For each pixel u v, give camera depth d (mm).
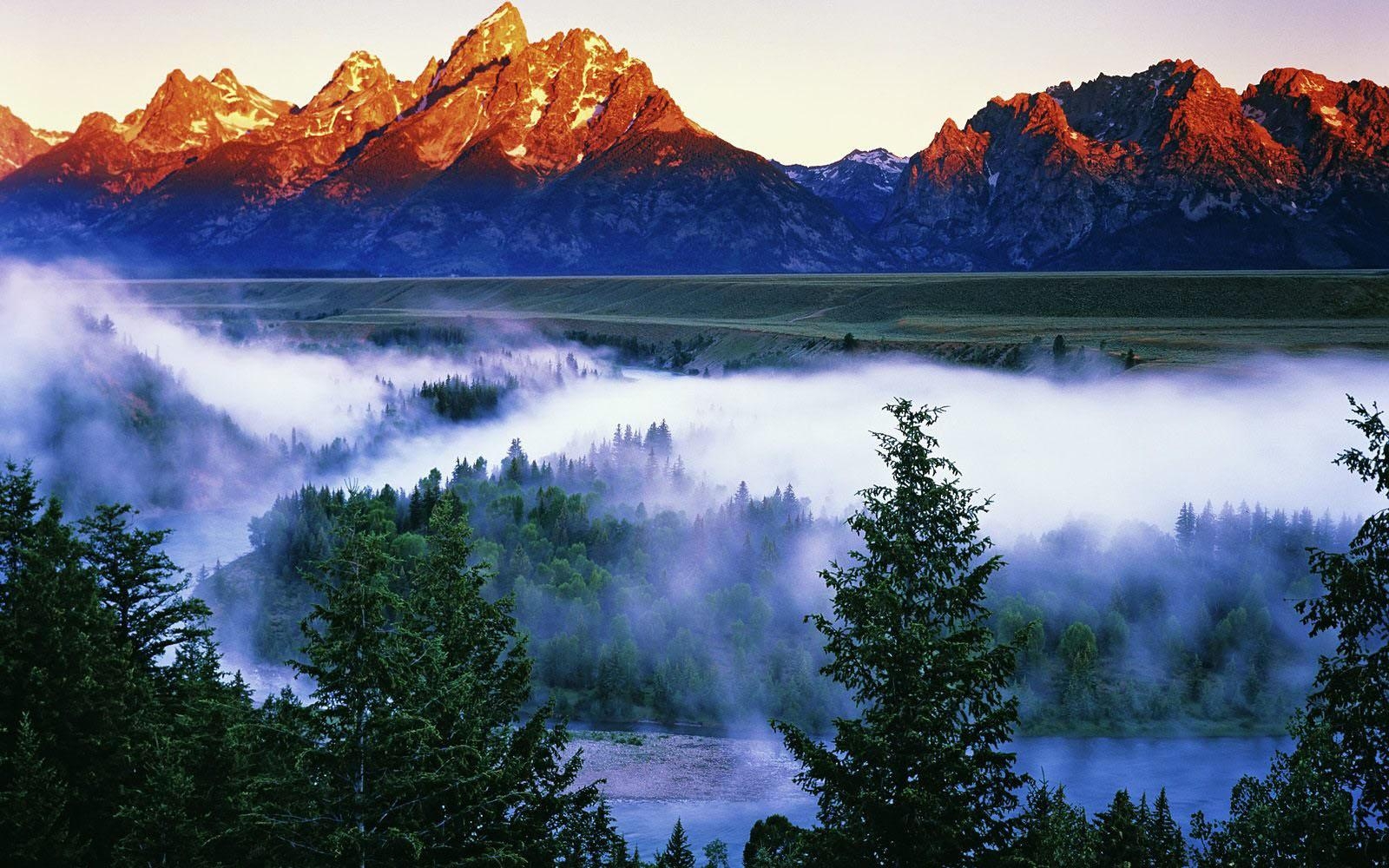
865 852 28453
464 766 31484
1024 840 29375
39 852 35062
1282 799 30859
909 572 29719
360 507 32594
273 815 31156
